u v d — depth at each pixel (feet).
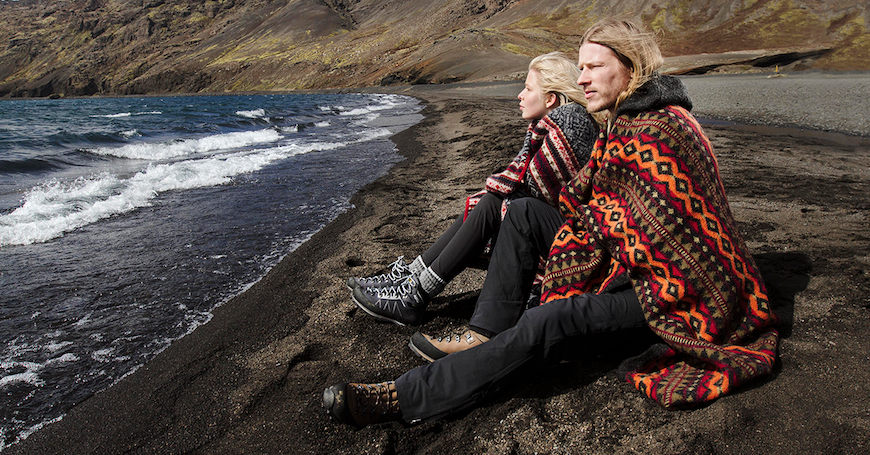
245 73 458.09
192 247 11.38
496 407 5.24
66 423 5.57
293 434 5.11
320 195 16.37
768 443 4.39
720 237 4.68
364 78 321.52
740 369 4.72
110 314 8.17
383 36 440.04
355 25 587.27
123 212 14.46
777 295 7.08
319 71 391.04
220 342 7.18
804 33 224.94
